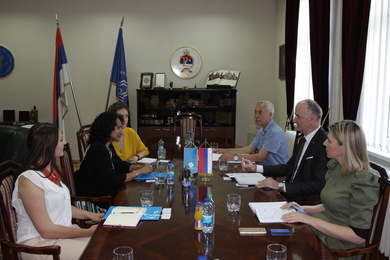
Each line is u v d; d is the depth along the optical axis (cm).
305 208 202
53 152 183
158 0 602
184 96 588
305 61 464
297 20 480
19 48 608
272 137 314
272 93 623
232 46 612
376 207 164
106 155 245
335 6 372
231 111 589
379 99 303
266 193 212
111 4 602
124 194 209
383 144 297
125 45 609
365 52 304
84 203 254
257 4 604
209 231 152
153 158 317
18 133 366
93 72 614
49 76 613
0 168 176
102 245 141
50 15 603
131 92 618
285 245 142
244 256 132
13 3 599
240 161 303
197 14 606
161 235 150
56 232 175
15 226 178
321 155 234
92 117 624
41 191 176
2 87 616
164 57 612
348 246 174
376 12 304
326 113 385
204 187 224
